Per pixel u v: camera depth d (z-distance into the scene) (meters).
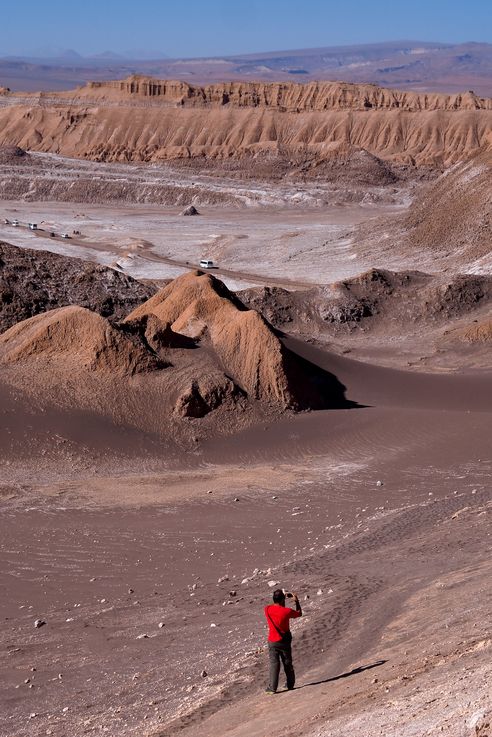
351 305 74.62
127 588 22.14
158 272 103.62
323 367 49.06
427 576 18.83
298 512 28.94
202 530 27.23
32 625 19.83
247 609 18.95
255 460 36.81
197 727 12.89
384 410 41.38
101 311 62.16
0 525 28.20
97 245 123.19
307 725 11.16
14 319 58.66
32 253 65.00
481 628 13.71
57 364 40.91
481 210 103.44
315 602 18.19
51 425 37.31
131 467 35.59
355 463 35.16
